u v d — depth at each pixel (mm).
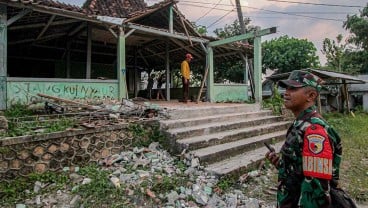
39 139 4637
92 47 12602
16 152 4406
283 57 22250
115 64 14188
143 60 15758
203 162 5285
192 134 6344
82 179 4652
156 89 15961
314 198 1748
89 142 5305
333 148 1884
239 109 9031
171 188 4336
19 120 5617
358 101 22156
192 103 10641
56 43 11445
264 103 10766
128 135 5934
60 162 4910
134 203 3984
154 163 5301
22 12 6680
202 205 4027
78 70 12992
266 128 8055
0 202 4035
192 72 18234
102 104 7410
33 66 12031
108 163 5199
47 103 6516
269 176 5359
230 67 19422
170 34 10258
